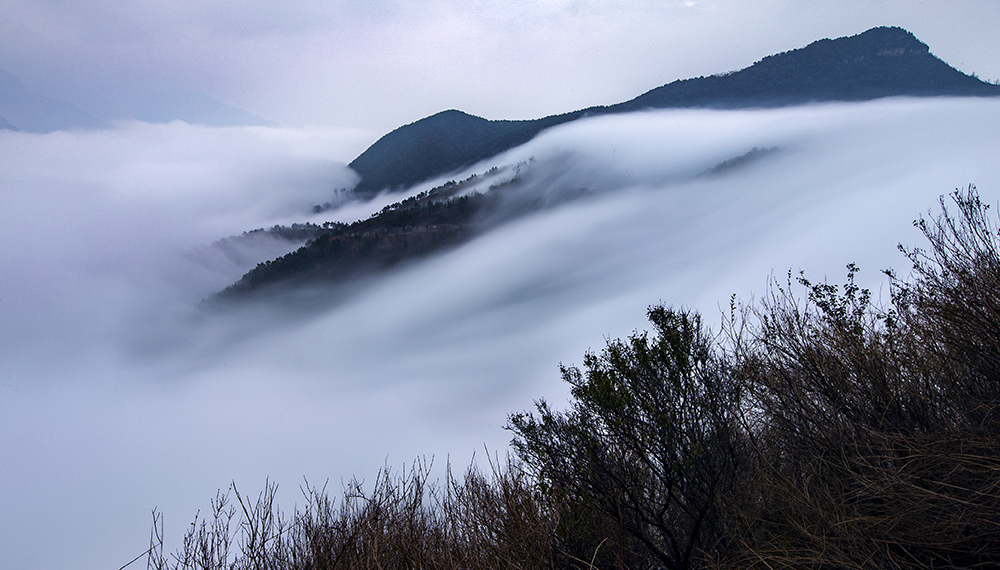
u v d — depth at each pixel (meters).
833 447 2.95
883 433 2.72
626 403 3.20
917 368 2.97
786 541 2.68
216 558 2.69
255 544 2.80
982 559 2.25
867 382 3.02
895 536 2.43
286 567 2.86
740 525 2.92
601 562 2.97
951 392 2.86
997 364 2.74
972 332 2.85
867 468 2.76
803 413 3.16
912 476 2.46
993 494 2.22
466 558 2.99
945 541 2.30
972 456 2.35
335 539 3.07
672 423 3.16
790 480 2.88
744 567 2.66
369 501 3.16
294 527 3.05
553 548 3.03
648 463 3.13
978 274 2.90
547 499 3.12
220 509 2.87
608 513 3.05
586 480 3.10
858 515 2.53
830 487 2.85
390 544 3.00
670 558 3.00
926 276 3.16
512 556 2.96
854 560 2.40
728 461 3.16
